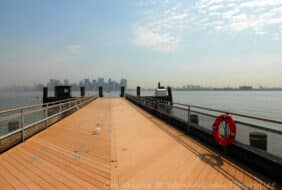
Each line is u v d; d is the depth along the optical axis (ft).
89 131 30.86
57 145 23.34
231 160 18.40
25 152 20.86
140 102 74.13
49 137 27.07
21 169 16.70
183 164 17.54
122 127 34.14
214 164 17.51
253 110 125.29
